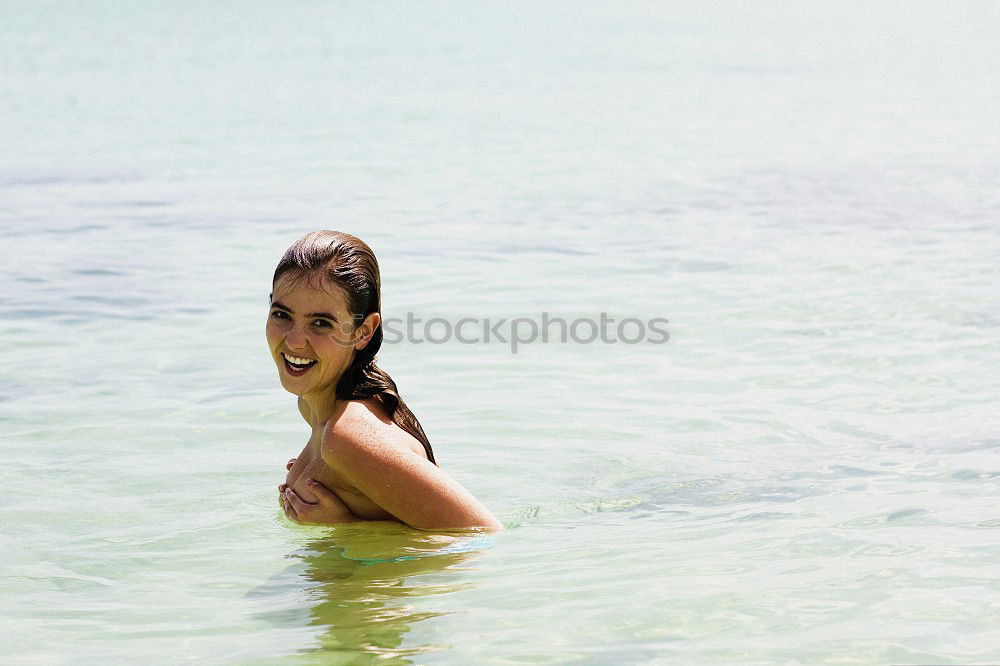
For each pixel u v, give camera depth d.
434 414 9.84
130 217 19.36
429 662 5.18
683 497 7.70
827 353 11.52
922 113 33.72
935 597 5.80
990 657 5.12
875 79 43.44
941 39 61.53
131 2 86.81
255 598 6.02
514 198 21.16
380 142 28.72
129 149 27.45
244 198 21.20
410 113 34.22
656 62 49.84
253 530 7.11
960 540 6.64
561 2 92.88
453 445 8.99
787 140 28.69
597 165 25.12
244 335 12.42
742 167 24.62
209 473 8.32
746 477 8.11
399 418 7.03
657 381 10.76
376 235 17.89
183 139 29.16
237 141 28.84
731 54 53.81
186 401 10.16
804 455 8.60
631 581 6.10
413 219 19.19
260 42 58.31
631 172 24.16
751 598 5.84
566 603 5.82
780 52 54.72
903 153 26.14
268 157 26.38
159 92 39.12
